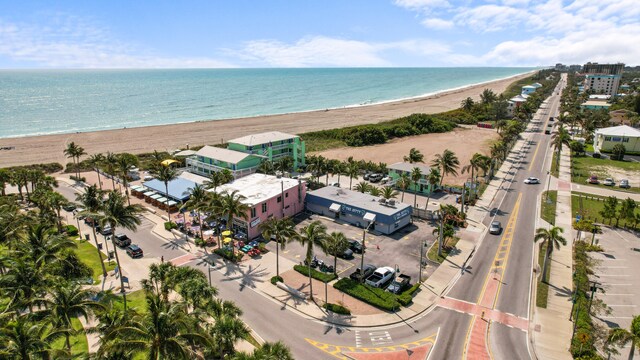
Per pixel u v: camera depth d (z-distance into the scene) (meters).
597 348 41.25
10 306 36.94
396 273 56.91
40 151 142.88
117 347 29.22
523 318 46.44
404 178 83.44
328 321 46.22
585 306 47.72
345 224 76.12
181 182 95.75
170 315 31.62
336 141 160.75
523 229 72.94
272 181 84.06
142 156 134.25
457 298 50.62
